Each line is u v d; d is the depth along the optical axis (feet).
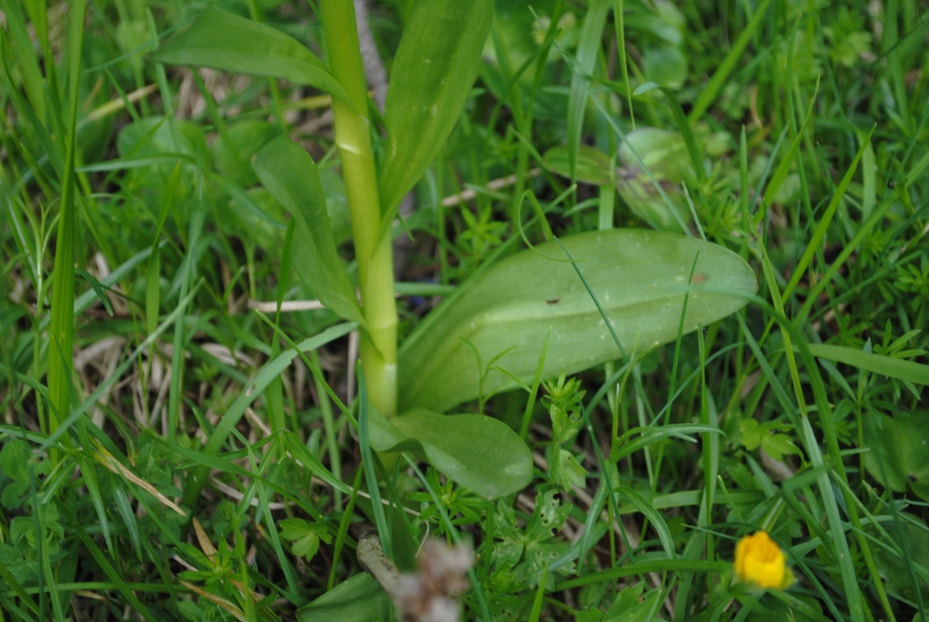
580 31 2.33
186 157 2.08
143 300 2.17
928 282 2.01
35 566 1.82
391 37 2.50
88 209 2.14
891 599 1.89
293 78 1.75
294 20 2.49
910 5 2.36
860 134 2.19
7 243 2.16
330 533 1.91
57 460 1.86
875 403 1.96
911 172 2.00
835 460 1.80
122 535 1.89
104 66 2.17
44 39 2.09
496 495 1.74
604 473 1.80
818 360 2.04
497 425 1.83
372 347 1.94
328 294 1.83
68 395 1.86
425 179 2.29
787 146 2.21
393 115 1.88
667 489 2.01
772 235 2.21
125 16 2.40
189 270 1.99
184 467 1.90
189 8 2.44
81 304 1.98
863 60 2.38
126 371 2.16
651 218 2.15
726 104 2.34
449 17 1.83
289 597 1.84
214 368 2.13
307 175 1.86
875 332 2.08
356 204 1.88
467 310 2.00
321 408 2.08
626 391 2.08
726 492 1.89
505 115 2.42
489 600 1.79
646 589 1.92
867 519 1.89
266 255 2.25
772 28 2.31
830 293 2.05
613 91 2.28
